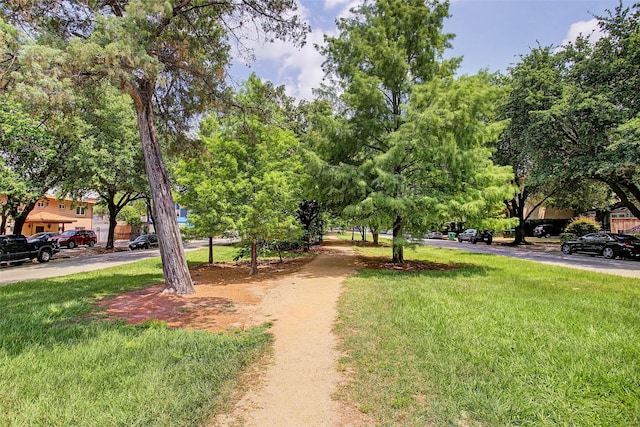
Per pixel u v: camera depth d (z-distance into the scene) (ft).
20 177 55.62
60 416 9.36
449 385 11.37
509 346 14.47
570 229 90.99
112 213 94.68
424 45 40.98
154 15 21.88
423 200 35.29
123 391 10.79
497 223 38.68
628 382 11.14
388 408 10.25
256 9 27.45
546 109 62.08
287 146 38.27
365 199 34.86
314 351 14.83
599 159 54.29
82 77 21.75
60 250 90.07
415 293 25.35
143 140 26.89
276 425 9.48
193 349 14.57
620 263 51.01
